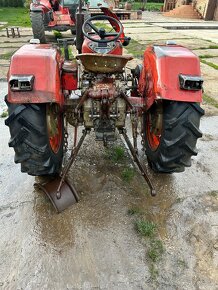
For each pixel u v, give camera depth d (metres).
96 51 2.87
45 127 2.29
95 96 2.50
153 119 2.74
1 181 2.90
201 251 2.21
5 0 24.42
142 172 2.63
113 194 2.74
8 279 1.98
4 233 2.31
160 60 2.33
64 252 2.17
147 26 14.21
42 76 2.17
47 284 1.95
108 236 2.30
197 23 16.56
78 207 2.57
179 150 2.37
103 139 2.65
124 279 1.99
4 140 3.67
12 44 9.10
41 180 2.85
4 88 5.40
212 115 4.49
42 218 2.46
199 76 2.24
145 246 2.23
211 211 2.60
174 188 2.85
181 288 1.95
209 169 3.17
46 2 8.84
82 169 3.07
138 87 3.24
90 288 1.93
